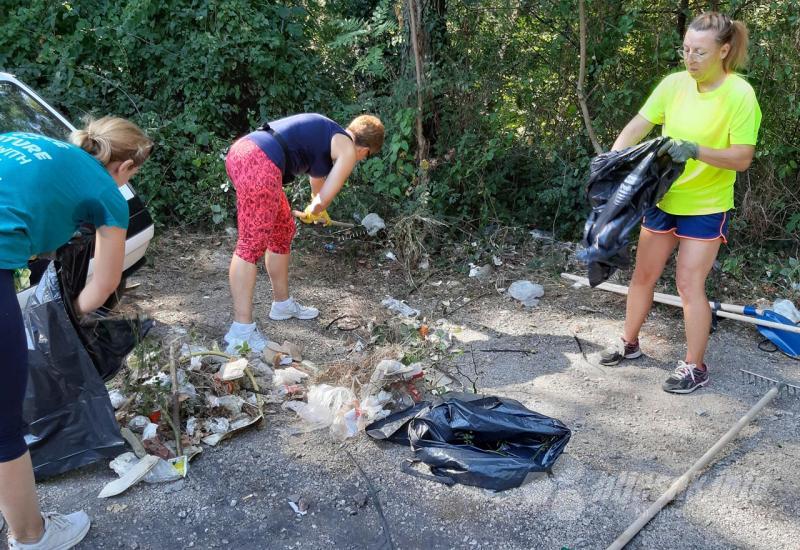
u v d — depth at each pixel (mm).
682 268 3984
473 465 3277
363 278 5738
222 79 6930
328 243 6223
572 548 2928
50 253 2998
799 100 5836
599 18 6254
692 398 4078
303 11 7133
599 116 6402
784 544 2963
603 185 3920
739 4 5797
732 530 3037
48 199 2438
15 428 2502
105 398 3174
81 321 3047
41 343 2982
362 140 4426
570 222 6508
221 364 3990
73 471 3260
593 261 3836
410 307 5238
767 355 4633
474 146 6488
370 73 6949
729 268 5586
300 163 4324
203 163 6586
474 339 4789
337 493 3215
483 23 6609
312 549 2895
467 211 6590
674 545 2945
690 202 3852
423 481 3307
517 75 6641
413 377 3887
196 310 5012
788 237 6062
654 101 3990
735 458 3523
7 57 6781
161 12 6910
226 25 6816
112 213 2566
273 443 3541
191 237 6355
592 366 4441
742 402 4047
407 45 6438
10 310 2391
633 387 4191
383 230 6234
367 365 4051
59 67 6641
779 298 5438
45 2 6879
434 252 6094
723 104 3664
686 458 3525
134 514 3029
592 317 5137
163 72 6828
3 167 2412
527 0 6391
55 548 2754
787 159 6117
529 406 3957
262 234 4199
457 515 3104
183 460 3289
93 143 2648
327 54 7500
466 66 6559
